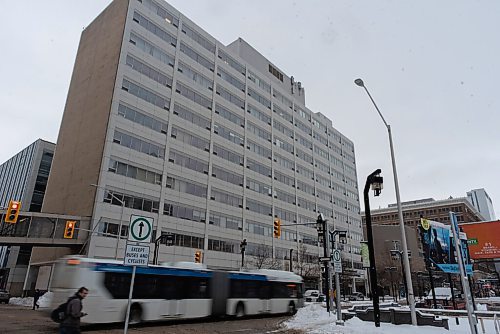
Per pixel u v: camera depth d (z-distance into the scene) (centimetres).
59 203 4531
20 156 7306
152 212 4319
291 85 7888
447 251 2466
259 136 6394
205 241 4850
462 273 1009
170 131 4762
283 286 2520
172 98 4897
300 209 6950
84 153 4378
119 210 4019
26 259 5847
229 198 5422
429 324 1506
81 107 4819
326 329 1524
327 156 8381
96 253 3738
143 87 4581
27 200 6216
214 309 1986
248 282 2259
